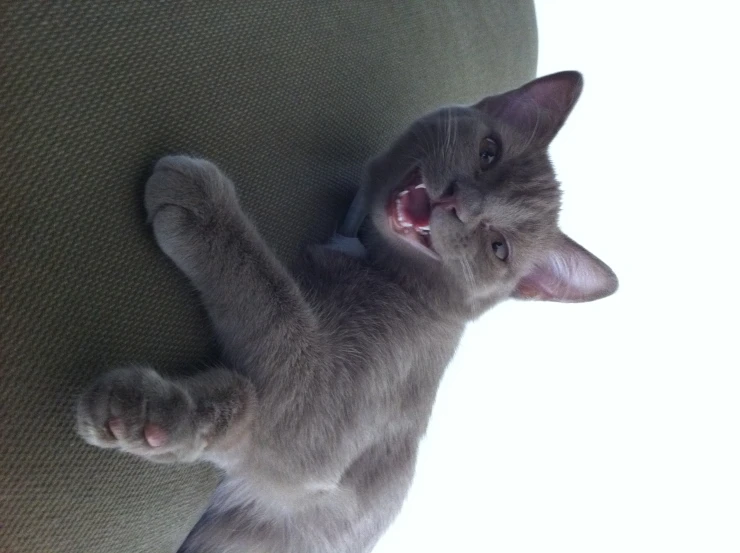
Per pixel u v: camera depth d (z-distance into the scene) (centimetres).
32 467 19
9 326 18
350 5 28
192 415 22
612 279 33
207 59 22
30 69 19
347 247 29
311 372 25
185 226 22
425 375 30
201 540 29
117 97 20
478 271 31
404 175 30
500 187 31
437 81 33
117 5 20
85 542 21
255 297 24
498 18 39
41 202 19
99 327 20
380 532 32
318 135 27
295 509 29
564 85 34
